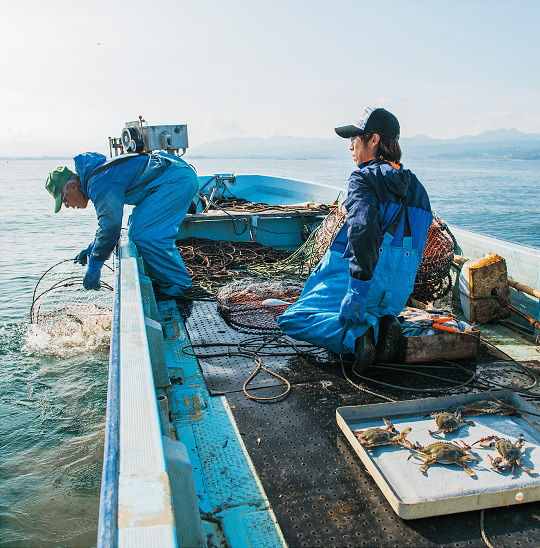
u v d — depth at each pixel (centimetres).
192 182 490
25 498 372
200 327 409
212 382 308
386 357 319
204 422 262
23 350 638
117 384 170
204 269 581
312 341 337
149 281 404
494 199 4103
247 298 477
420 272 421
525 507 197
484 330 404
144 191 469
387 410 259
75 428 470
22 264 1311
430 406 264
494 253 423
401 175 281
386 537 183
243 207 779
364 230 267
